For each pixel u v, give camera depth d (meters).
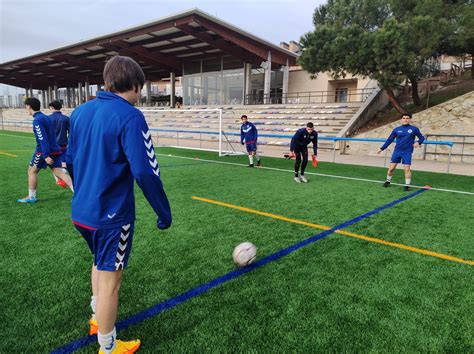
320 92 26.78
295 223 4.50
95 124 1.62
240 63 25.70
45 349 1.99
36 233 3.94
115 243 1.70
